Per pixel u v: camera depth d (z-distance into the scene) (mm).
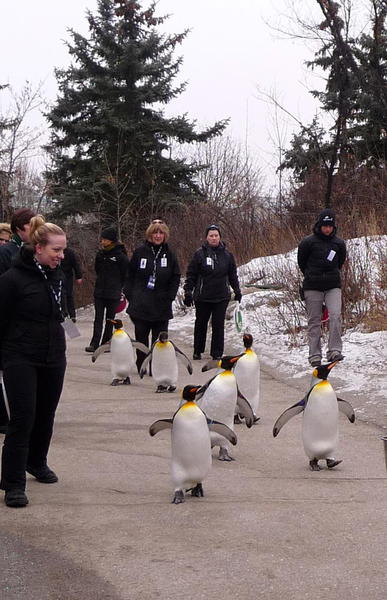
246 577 4598
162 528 5461
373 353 11781
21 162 33750
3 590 4445
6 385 6008
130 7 35500
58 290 6188
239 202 27328
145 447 7824
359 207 20469
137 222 33250
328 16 18203
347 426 8617
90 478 6742
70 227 34062
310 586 4461
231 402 7176
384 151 25625
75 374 12492
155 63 35812
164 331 11391
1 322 6004
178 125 35188
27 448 6051
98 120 35594
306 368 11914
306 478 6750
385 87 20422
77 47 36188
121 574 4668
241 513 5781
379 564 4770
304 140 27625
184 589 4441
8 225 8758
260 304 16875
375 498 6129
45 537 5297
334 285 11938
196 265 13328
